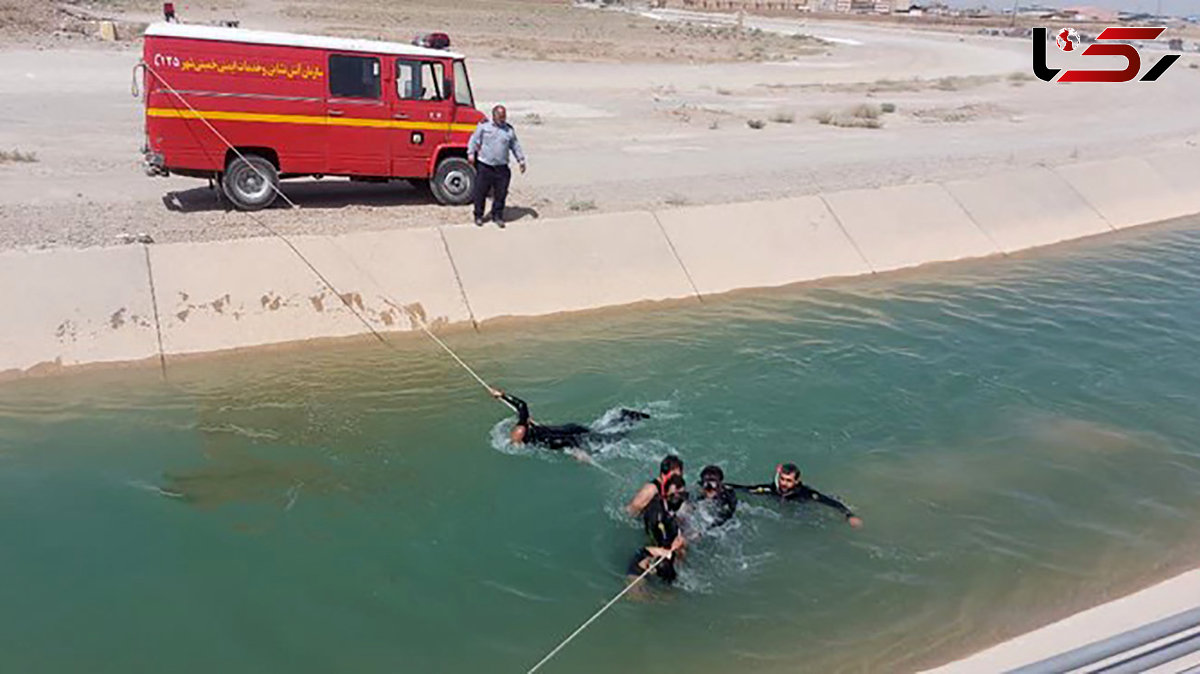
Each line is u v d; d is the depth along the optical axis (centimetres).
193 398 1147
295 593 791
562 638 741
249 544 857
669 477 838
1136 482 989
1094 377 1273
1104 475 1003
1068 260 1900
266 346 1293
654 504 841
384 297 1388
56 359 1198
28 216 1486
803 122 3152
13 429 1050
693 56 5975
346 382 1205
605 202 1780
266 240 1384
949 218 1936
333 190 1808
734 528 884
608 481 980
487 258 1487
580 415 1130
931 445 1066
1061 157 2522
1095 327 1477
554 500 942
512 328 1412
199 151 1534
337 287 1371
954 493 959
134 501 917
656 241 1620
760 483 976
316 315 1339
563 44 5966
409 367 1259
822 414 1139
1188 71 5900
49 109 2628
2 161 1908
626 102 3491
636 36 7331
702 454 1035
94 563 820
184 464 991
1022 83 4903
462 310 1418
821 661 712
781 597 790
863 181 2084
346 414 1116
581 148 2448
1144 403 1191
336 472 984
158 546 848
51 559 822
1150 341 1418
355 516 906
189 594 787
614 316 1478
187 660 711
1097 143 2841
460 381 1216
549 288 1491
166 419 1091
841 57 6788
